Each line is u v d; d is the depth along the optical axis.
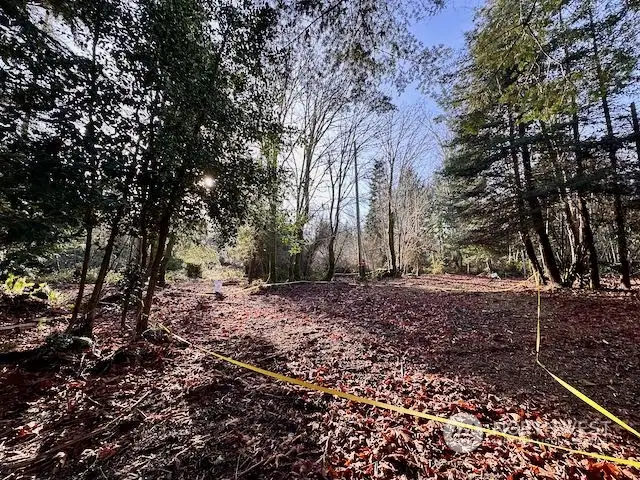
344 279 15.30
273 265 12.61
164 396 2.92
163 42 3.71
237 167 4.84
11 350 4.01
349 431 2.41
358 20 3.28
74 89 3.02
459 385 3.28
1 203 3.25
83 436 2.29
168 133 3.93
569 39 4.21
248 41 4.01
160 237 4.74
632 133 8.14
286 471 1.99
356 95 5.01
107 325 5.56
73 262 12.13
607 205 9.90
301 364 3.86
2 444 2.21
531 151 10.15
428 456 2.15
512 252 18.77
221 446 2.21
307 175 13.05
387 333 5.38
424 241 24.44
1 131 2.60
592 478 1.95
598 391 3.20
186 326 5.89
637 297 7.72
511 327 5.69
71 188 2.97
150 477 1.91
